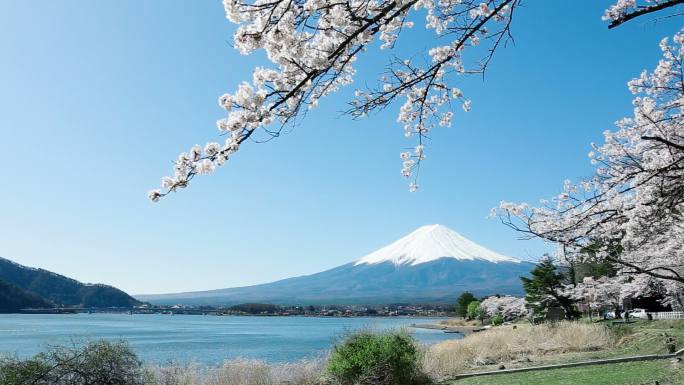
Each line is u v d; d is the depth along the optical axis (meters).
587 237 6.47
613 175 6.62
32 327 111.81
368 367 14.73
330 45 3.95
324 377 15.82
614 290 28.83
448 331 94.56
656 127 6.52
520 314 85.06
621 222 6.31
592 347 20.91
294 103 4.00
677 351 16.00
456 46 4.46
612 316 46.16
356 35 3.67
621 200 6.36
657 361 14.91
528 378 14.44
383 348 15.09
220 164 3.94
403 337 15.98
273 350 54.88
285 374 16.58
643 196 5.92
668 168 4.99
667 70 7.32
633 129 7.23
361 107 4.61
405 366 15.09
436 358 18.14
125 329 114.44
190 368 14.70
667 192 5.31
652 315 37.56
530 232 6.40
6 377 9.57
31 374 9.69
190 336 90.50
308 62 3.82
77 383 9.86
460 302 140.38
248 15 3.61
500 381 14.34
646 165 6.22
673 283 15.80
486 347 22.20
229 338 83.94
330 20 3.79
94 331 97.88
